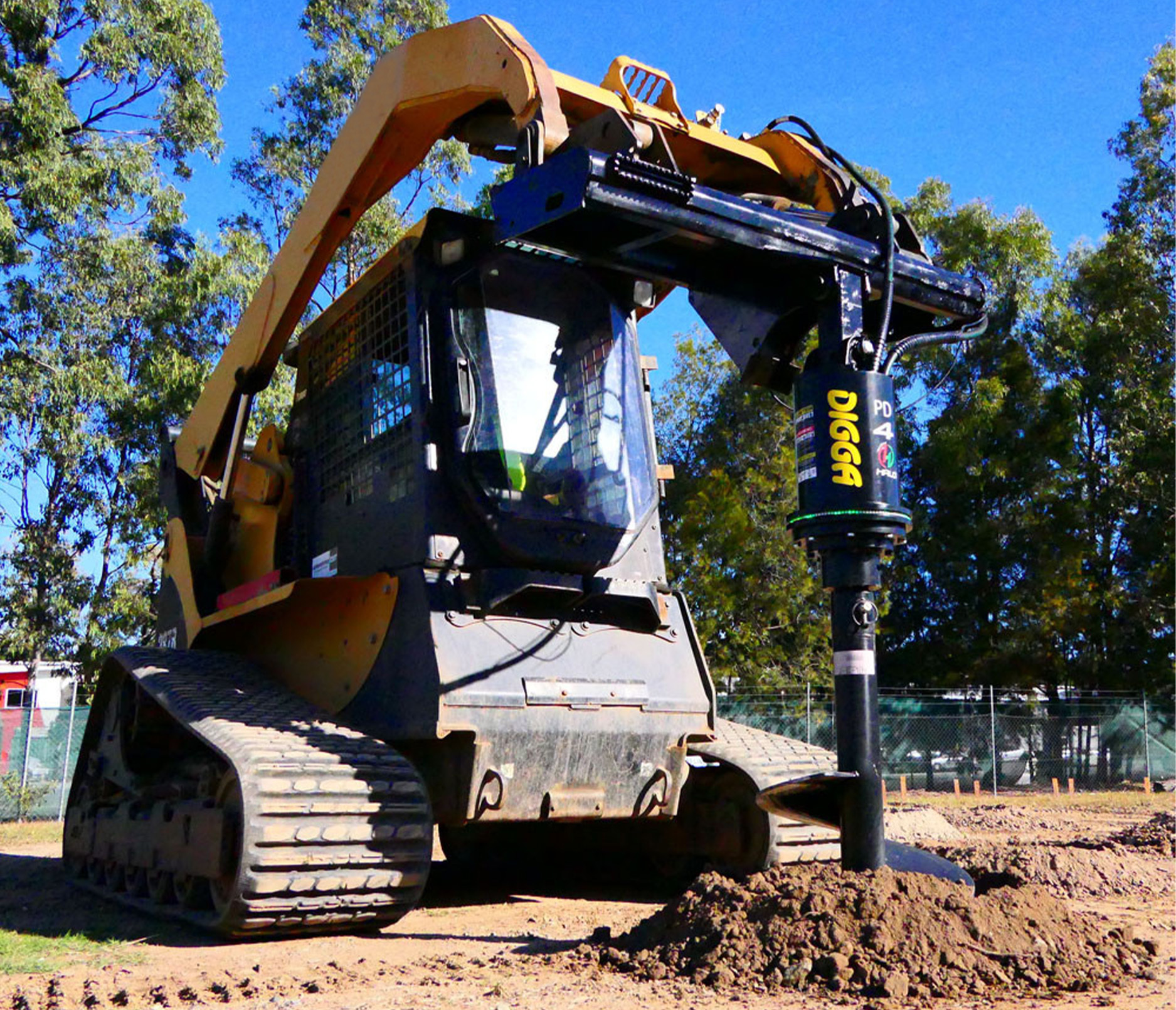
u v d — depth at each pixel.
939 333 5.25
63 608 25.88
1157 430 29.94
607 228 5.02
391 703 5.80
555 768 5.81
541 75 5.40
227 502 7.75
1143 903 6.65
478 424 6.00
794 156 6.40
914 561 31.27
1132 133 32.28
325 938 5.33
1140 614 29.08
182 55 25.42
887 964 3.88
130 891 6.62
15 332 24.66
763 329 5.16
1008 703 25.27
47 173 22.78
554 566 6.02
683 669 6.39
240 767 5.00
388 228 24.53
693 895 4.56
